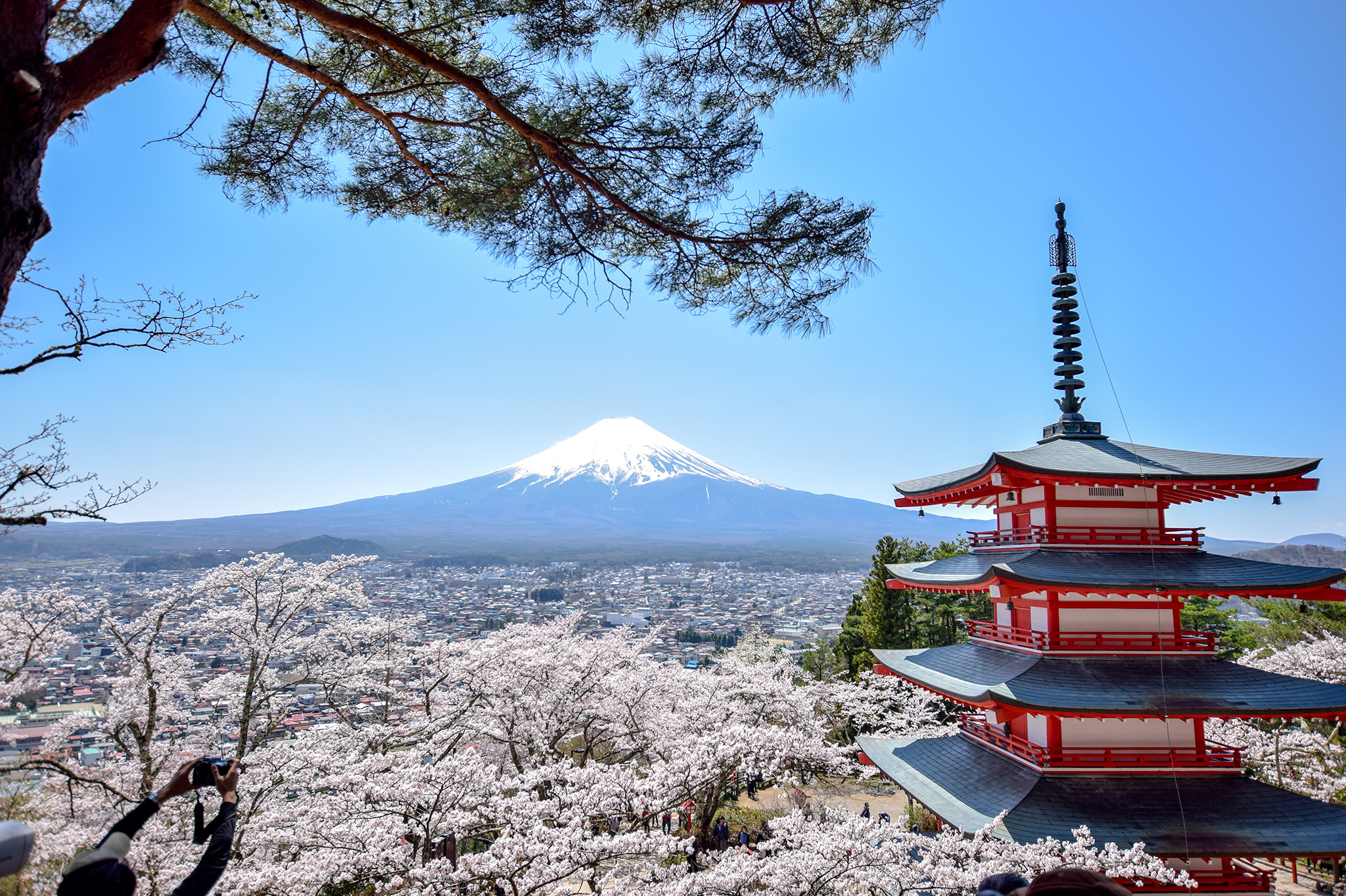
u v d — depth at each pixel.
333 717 22.20
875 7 6.55
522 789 14.10
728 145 6.72
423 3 6.36
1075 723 13.43
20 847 2.39
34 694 16.53
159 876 11.49
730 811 23.70
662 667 24.95
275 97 7.12
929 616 39.84
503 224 7.52
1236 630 35.66
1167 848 11.63
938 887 11.02
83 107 3.77
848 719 31.59
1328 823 12.09
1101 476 13.57
